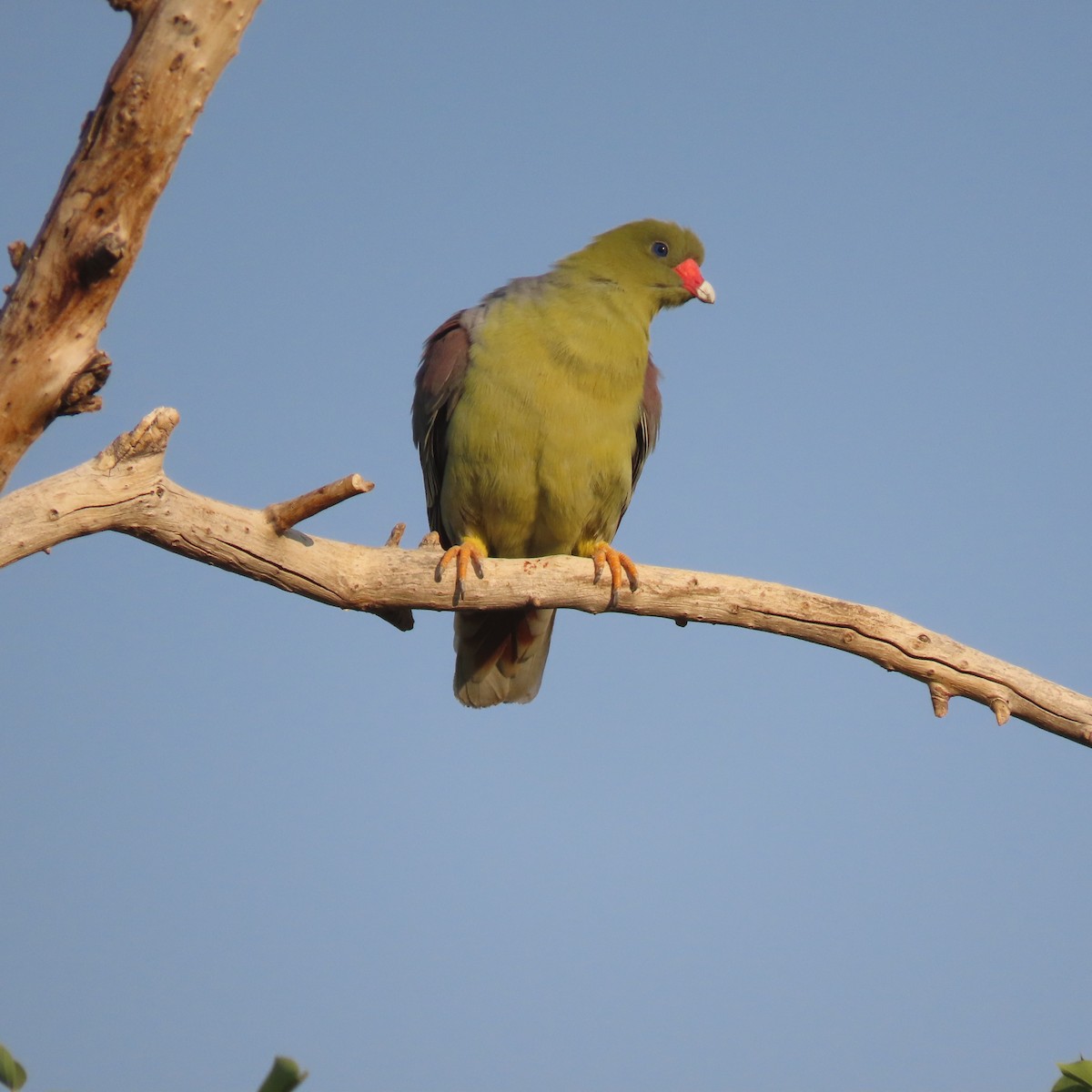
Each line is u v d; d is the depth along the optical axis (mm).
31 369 7352
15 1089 5461
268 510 9828
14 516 8609
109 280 7262
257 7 7035
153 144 6961
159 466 9117
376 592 10719
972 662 10820
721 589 10977
